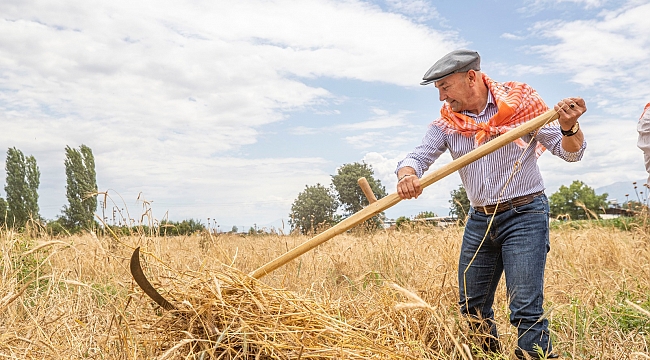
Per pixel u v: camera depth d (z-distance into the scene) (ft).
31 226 21.50
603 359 11.44
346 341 10.06
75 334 11.80
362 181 11.35
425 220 27.22
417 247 21.63
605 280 18.22
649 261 20.45
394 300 12.59
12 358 9.61
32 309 12.82
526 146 11.62
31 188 161.07
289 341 9.73
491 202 11.94
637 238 24.97
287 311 10.40
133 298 10.71
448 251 18.04
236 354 9.48
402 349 10.63
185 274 10.82
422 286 14.69
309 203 121.90
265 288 10.57
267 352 9.49
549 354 11.35
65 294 14.44
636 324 13.42
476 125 12.09
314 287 17.61
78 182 150.41
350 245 26.02
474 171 12.07
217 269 11.53
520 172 11.72
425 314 12.35
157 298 10.18
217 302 10.02
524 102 11.93
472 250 12.64
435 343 12.02
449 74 12.10
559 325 14.06
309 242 11.18
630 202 30.66
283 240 27.81
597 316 13.70
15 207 157.07
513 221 11.75
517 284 11.56
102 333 11.57
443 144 12.80
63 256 18.06
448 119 12.61
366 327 11.30
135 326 10.63
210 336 9.70
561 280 18.67
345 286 17.97
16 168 159.63
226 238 26.63
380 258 20.85
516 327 11.75
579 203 28.43
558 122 11.77
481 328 12.48
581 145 11.37
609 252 22.54
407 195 11.25
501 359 11.34
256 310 10.19
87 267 15.96
